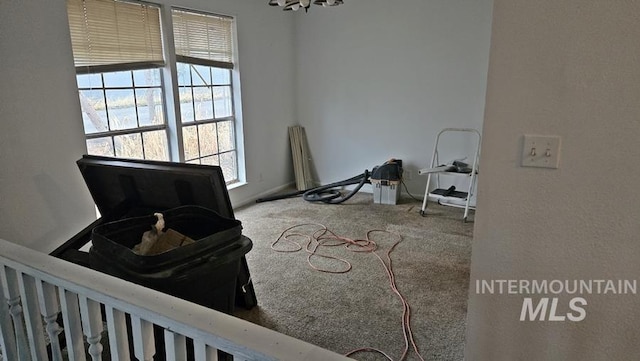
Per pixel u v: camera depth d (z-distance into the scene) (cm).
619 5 115
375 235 383
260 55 485
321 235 383
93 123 326
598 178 128
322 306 260
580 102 125
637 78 117
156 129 383
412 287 283
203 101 429
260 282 292
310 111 553
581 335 144
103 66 321
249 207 474
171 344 92
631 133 121
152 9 357
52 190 267
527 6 124
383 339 225
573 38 121
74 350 121
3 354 146
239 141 477
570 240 137
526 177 137
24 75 246
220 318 88
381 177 475
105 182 238
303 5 312
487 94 135
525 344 153
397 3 466
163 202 229
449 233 387
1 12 232
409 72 477
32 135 253
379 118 508
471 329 160
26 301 129
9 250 131
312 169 567
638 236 128
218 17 426
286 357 74
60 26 265
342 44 509
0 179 238
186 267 169
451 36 446
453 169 431
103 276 112
